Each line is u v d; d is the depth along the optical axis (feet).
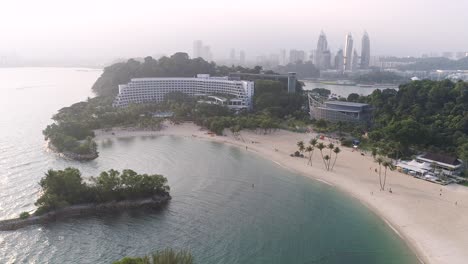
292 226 483.51
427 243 440.45
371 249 430.61
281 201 563.89
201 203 546.67
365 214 521.65
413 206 539.70
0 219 465.47
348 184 629.92
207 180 644.69
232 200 562.66
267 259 406.21
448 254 416.87
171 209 523.29
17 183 588.91
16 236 436.76
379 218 508.94
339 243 442.50
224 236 453.17
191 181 635.66
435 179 643.86
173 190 591.37
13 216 476.95
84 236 442.91
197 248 424.05
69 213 493.77
